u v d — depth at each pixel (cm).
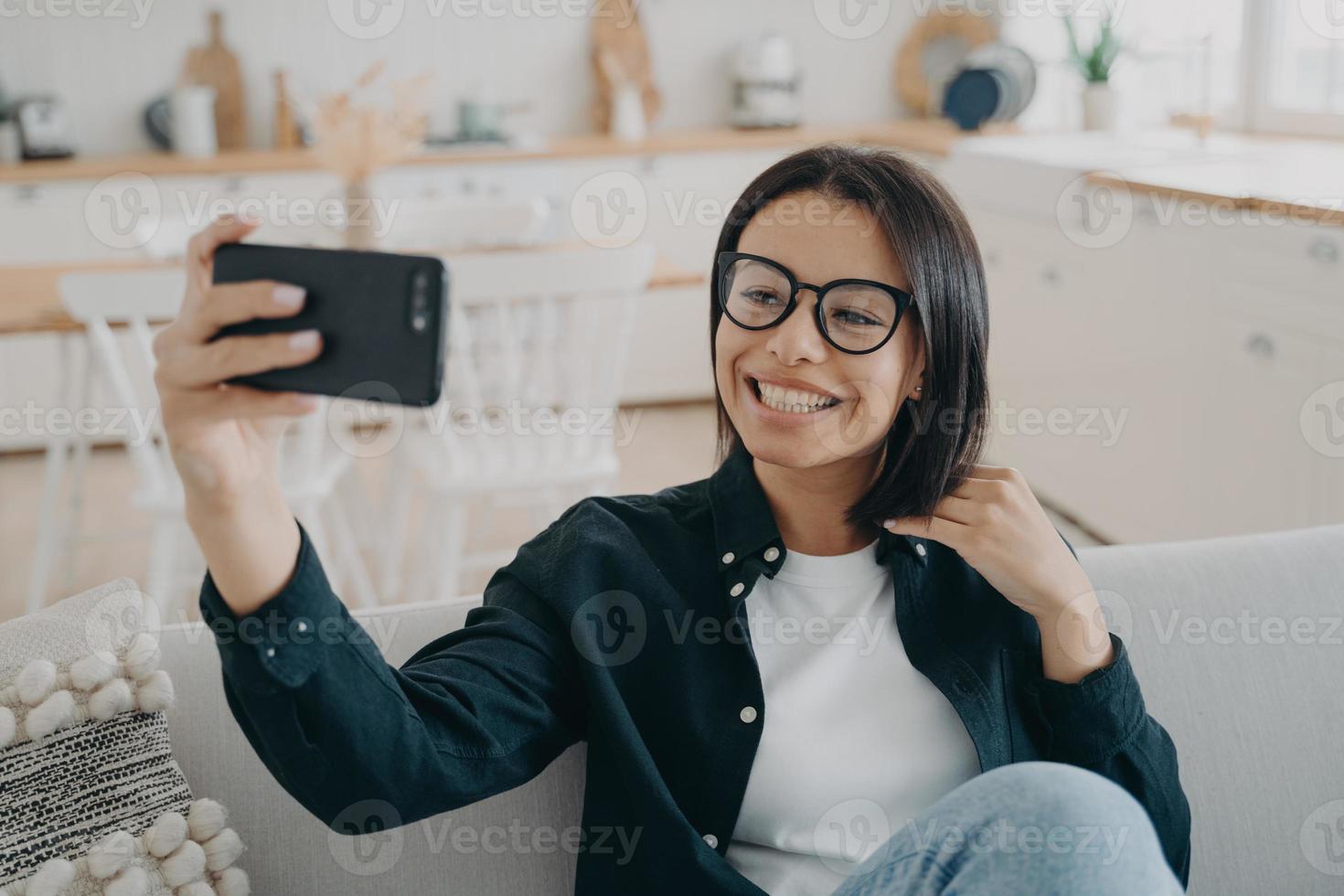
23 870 92
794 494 108
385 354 69
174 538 259
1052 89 431
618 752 101
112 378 244
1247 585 129
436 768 89
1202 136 348
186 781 103
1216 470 277
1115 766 104
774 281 100
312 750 82
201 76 451
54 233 402
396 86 274
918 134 424
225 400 71
